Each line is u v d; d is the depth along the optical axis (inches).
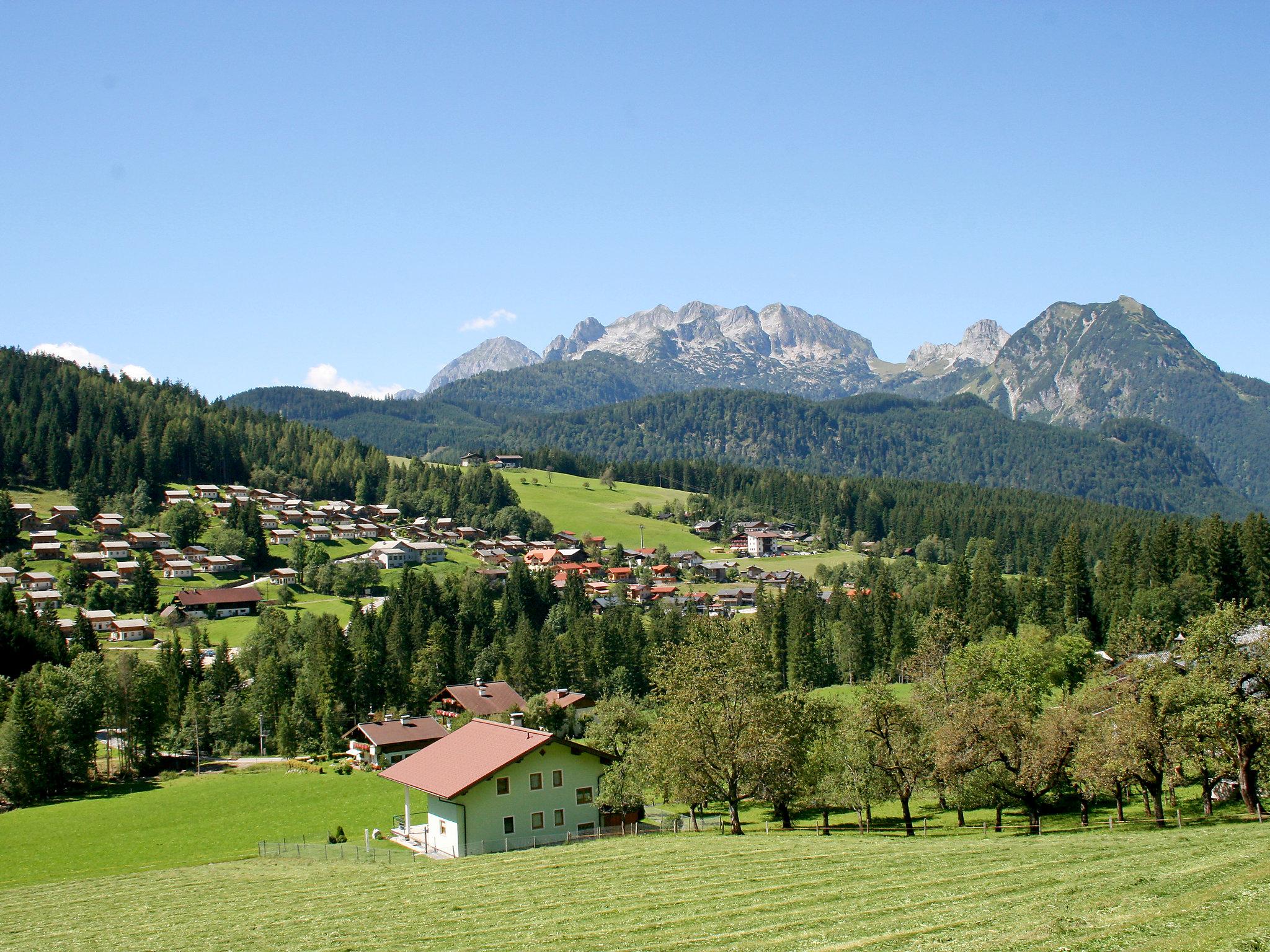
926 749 2421.3
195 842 2915.8
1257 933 1012.5
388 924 1524.4
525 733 2559.1
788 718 2460.6
